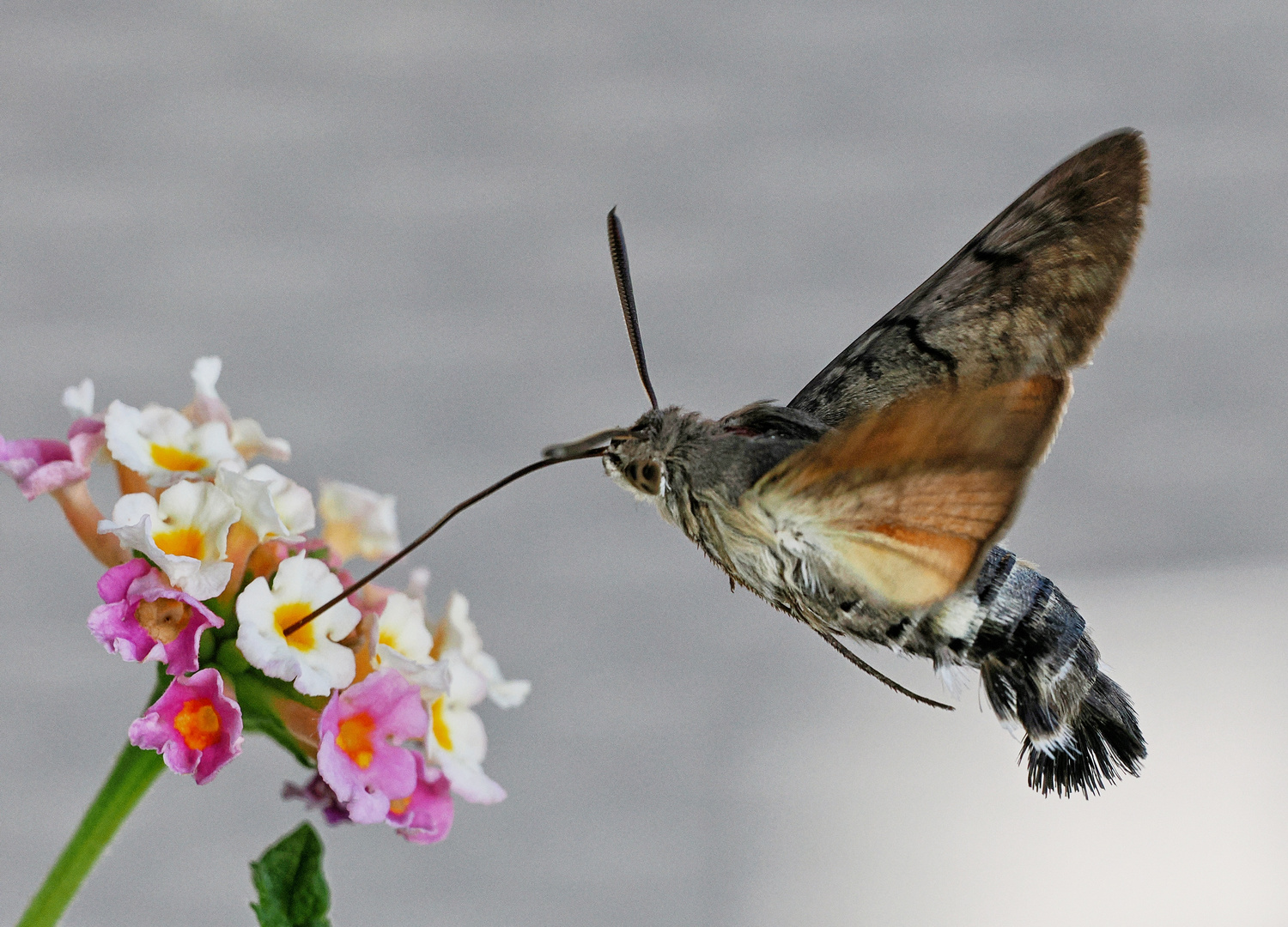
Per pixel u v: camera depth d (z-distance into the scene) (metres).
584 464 1.05
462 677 0.74
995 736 1.04
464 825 0.99
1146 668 1.08
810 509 0.73
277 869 0.73
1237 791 1.03
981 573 0.73
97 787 0.94
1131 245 0.73
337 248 1.02
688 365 1.07
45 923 0.73
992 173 1.09
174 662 0.73
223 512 0.73
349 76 1.03
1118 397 1.13
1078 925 0.98
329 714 0.73
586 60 1.06
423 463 1.03
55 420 0.96
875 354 0.74
